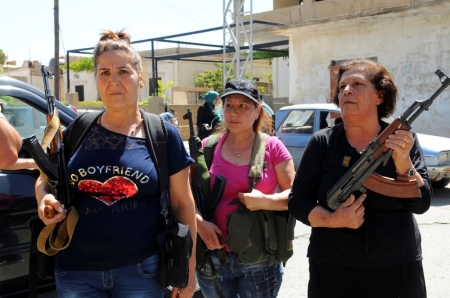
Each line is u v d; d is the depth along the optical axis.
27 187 3.10
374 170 2.23
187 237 2.26
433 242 5.98
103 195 2.20
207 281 2.93
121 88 2.21
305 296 4.56
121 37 2.31
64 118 3.40
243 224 2.65
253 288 2.79
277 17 19.64
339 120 9.13
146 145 2.26
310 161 2.46
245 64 17.03
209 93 9.05
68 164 2.24
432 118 14.36
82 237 2.18
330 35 16.56
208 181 2.86
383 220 2.27
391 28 15.04
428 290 4.58
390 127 2.16
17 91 3.35
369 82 2.35
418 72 14.55
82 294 2.19
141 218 2.22
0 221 2.97
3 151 2.38
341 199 2.25
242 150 2.89
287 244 2.75
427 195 2.25
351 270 2.30
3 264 3.00
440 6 13.53
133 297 2.20
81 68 34.50
